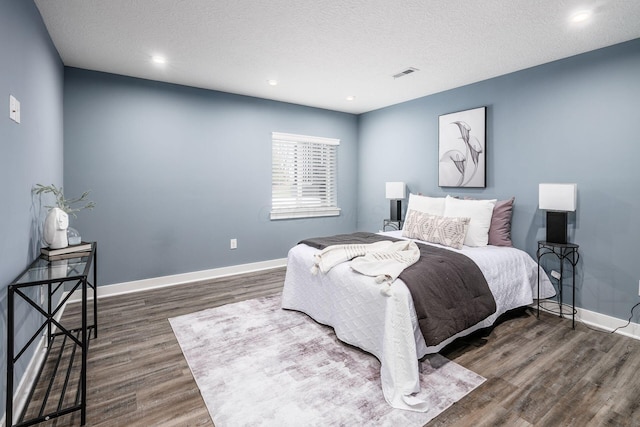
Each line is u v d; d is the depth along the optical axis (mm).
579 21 2314
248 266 4445
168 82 3750
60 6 2174
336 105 4816
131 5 2168
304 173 4918
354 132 5418
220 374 1995
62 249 2092
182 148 3877
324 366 2084
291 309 3029
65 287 3246
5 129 1583
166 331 2594
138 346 2350
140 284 3672
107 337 2488
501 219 3256
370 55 2955
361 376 1976
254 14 2275
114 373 2008
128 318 2852
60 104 3029
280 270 4523
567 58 2936
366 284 2176
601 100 2729
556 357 2223
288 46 2783
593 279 2805
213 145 4090
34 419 1469
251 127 4371
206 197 4074
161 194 3771
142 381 1927
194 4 2156
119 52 2918
